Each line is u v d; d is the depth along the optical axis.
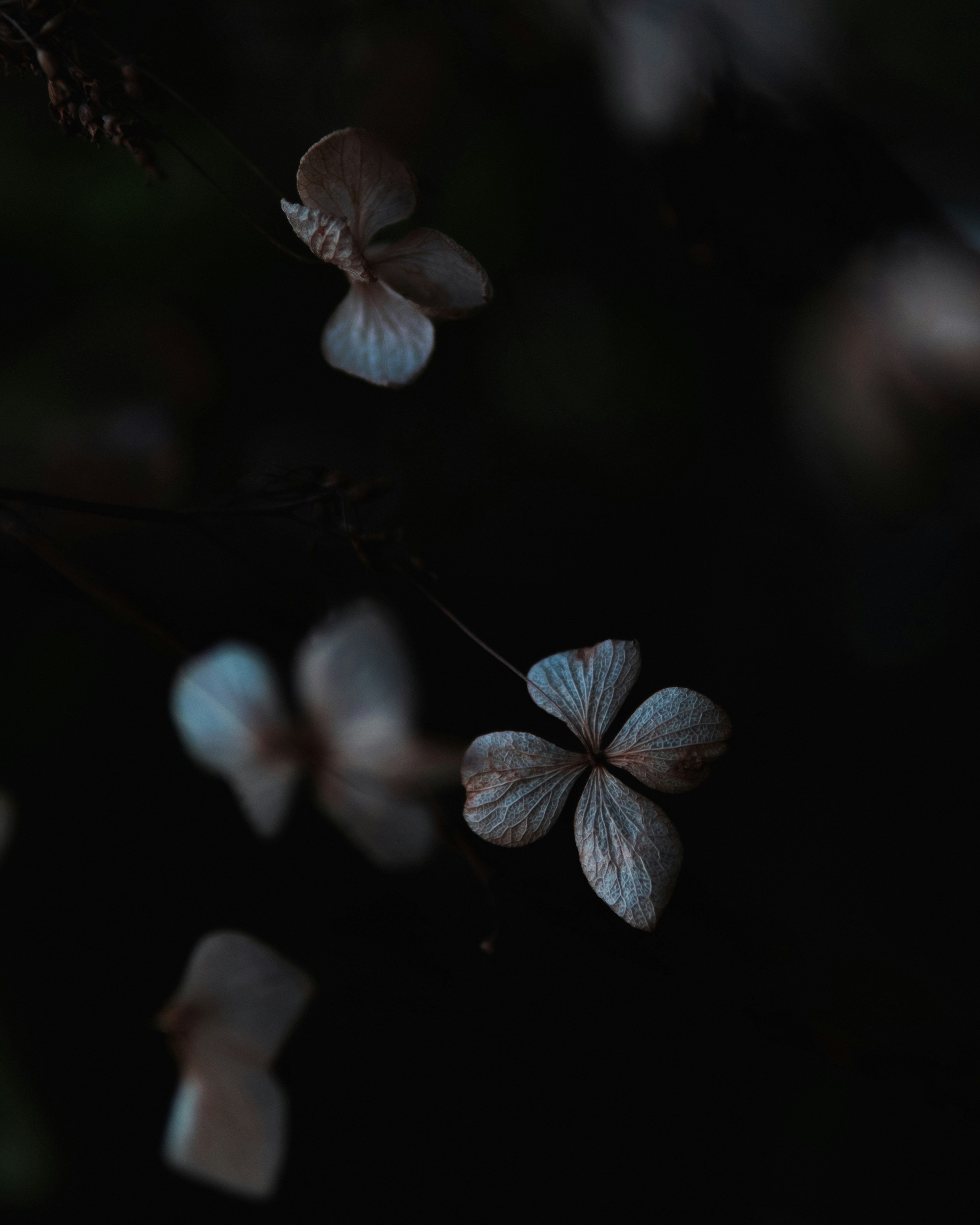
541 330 0.64
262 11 0.59
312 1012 0.55
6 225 0.61
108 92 0.37
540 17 0.55
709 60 0.47
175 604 0.45
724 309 0.65
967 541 0.67
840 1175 0.52
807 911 0.59
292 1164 0.54
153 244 0.62
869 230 0.48
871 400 0.58
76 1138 0.53
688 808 0.65
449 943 0.44
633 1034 0.58
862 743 0.67
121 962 0.56
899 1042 0.48
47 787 0.59
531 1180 0.54
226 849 0.57
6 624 0.61
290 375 0.67
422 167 0.60
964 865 0.61
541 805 0.36
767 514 0.72
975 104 0.47
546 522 0.70
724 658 0.69
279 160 0.60
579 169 0.61
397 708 0.39
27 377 0.61
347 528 0.38
